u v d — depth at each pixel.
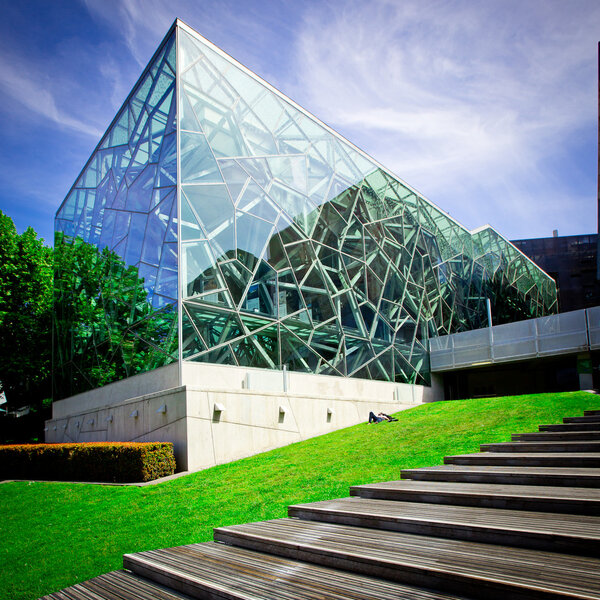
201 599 2.99
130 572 3.80
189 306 14.28
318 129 21.86
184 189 14.98
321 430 15.99
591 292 60.78
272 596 2.70
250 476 9.20
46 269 27.81
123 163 19.50
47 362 27.19
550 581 2.40
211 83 16.98
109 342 18.52
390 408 19.89
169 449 11.52
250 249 16.73
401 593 2.65
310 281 19.09
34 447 14.50
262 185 17.91
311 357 18.28
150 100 17.61
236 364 15.19
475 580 2.52
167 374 14.10
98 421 16.45
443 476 5.46
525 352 24.61
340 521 4.24
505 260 41.03
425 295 27.75
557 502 3.73
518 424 10.06
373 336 22.31
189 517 6.78
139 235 17.09
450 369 26.55
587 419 8.62
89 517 7.93
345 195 22.53
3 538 7.36
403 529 3.75
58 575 5.24
